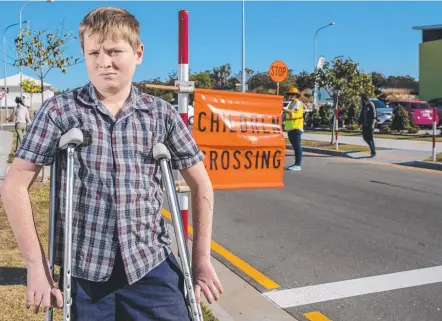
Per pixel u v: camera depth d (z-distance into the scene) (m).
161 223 2.16
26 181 1.98
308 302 4.30
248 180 4.80
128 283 2.01
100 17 1.98
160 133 2.10
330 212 7.63
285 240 6.15
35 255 1.95
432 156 13.38
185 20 3.98
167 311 2.06
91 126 1.98
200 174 2.24
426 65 41.44
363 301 4.32
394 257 5.48
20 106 14.23
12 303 3.76
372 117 14.55
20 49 12.54
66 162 2.01
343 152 15.60
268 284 4.70
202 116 4.58
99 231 1.99
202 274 2.17
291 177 11.06
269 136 4.82
